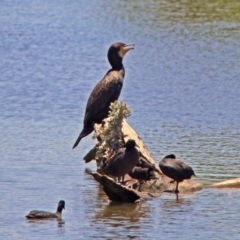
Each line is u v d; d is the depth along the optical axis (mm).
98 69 32250
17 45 37062
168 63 32844
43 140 21203
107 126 17516
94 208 15883
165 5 45500
